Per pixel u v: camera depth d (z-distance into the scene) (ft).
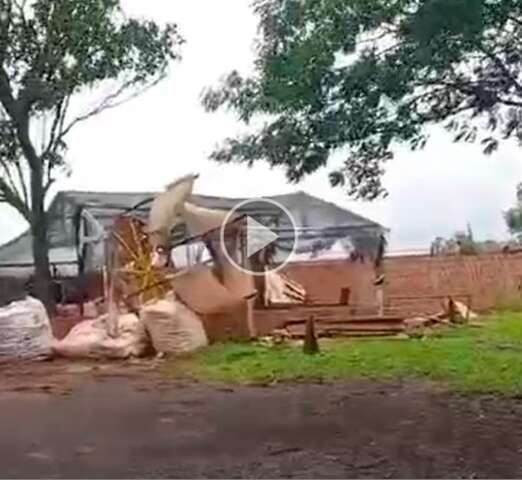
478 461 21.61
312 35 26.71
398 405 30.63
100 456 22.99
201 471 21.18
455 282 81.56
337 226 84.79
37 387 37.06
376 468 21.13
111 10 72.54
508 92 27.73
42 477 20.59
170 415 29.55
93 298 73.61
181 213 54.44
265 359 44.32
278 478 20.35
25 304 48.78
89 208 79.25
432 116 28.50
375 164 30.91
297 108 27.86
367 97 27.07
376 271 79.71
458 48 24.77
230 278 53.57
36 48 70.38
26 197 73.20
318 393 34.14
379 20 25.64
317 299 77.71
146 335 48.78
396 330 57.93
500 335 55.31
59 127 74.18
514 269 81.30
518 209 74.49
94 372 42.16
